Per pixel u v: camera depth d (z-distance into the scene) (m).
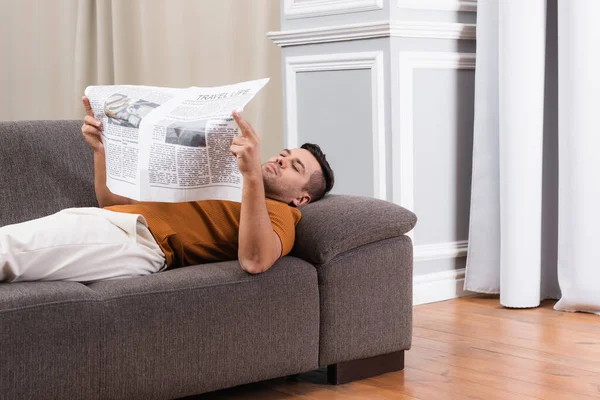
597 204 3.07
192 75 4.45
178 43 4.48
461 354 2.57
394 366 2.41
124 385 1.92
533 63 3.15
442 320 3.03
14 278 1.95
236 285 2.07
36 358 1.81
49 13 5.19
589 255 3.08
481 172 3.35
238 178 2.04
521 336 2.77
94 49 4.96
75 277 2.03
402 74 3.22
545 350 2.59
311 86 3.45
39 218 2.21
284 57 3.52
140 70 4.72
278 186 2.38
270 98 4.09
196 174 1.99
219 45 4.32
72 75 5.12
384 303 2.34
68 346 1.84
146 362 1.95
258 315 2.10
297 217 2.32
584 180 3.07
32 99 5.30
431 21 3.29
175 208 2.30
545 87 3.32
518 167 3.18
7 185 2.39
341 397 2.21
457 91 3.41
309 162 2.42
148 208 2.28
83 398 1.87
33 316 1.81
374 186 3.26
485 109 3.32
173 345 1.98
